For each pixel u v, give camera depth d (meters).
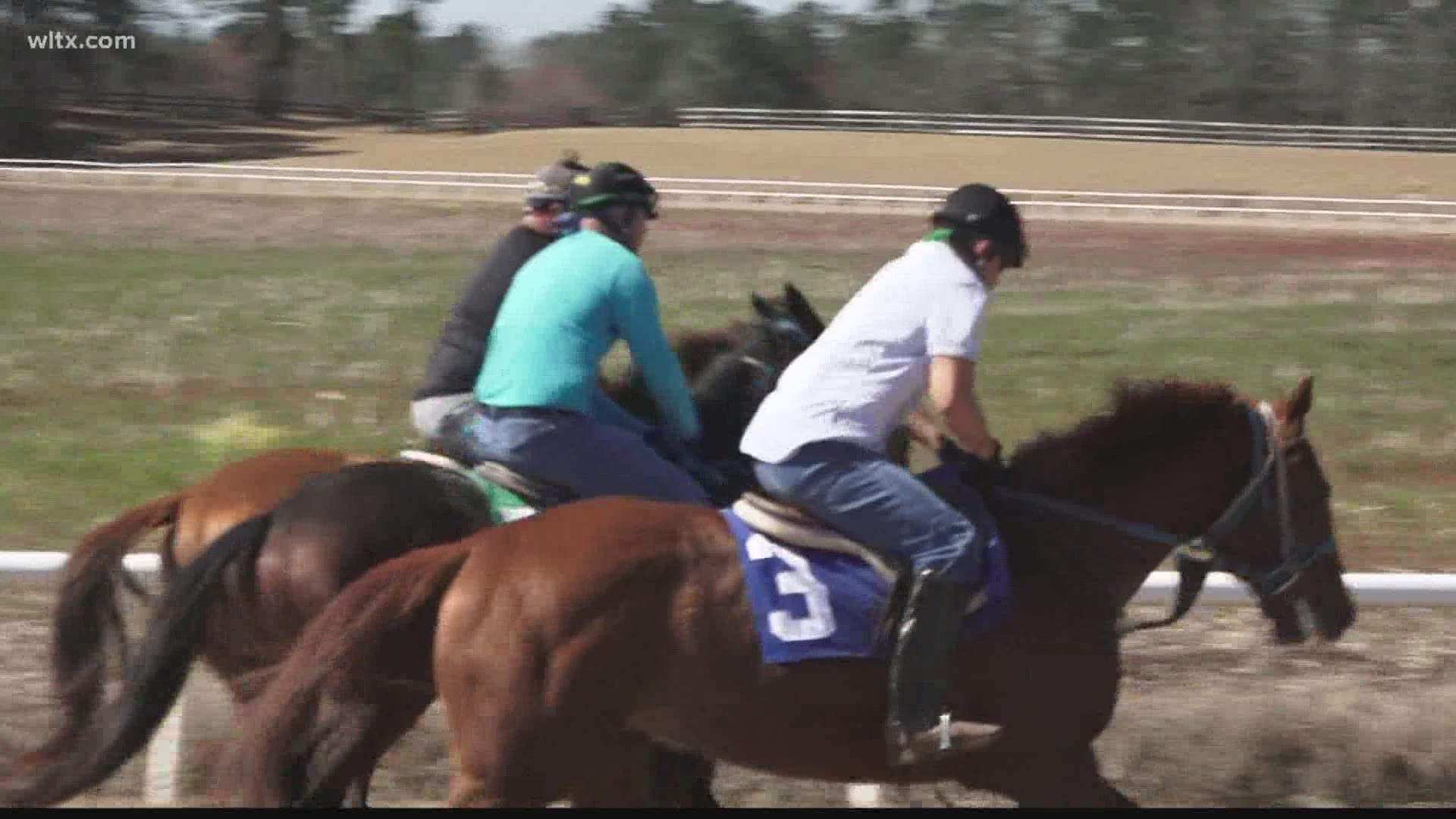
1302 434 7.42
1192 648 11.19
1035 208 45.84
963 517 6.66
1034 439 7.43
